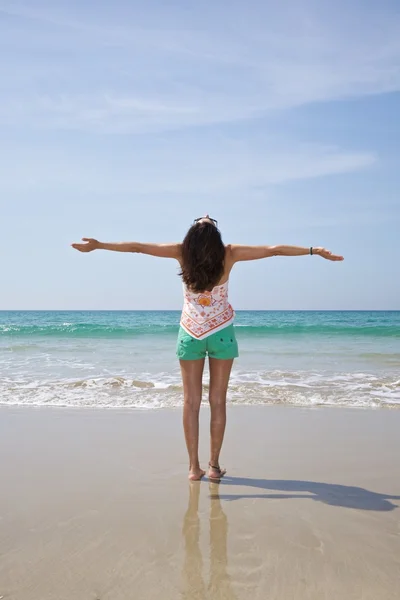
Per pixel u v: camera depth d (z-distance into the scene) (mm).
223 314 4102
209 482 4027
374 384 8852
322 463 4523
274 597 2357
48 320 51656
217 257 3969
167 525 3188
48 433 5508
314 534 3059
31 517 3299
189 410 4148
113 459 4590
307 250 3965
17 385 8727
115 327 25438
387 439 5316
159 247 4145
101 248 4117
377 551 2830
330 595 2371
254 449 4977
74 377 9797
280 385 8797
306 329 22578
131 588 2436
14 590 2410
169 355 13773
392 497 3705
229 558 2744
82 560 2715
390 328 21750
